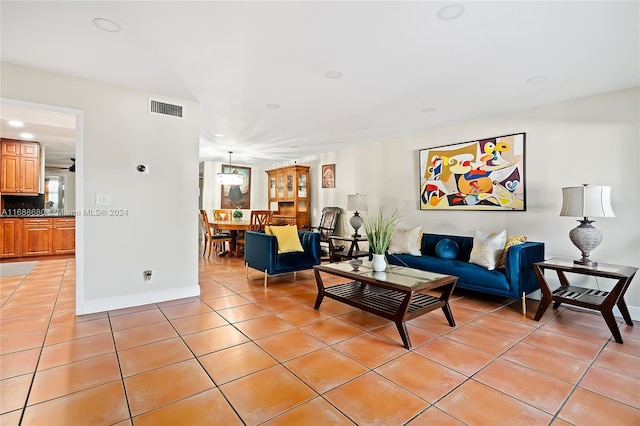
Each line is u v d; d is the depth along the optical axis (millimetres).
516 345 2383
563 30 2066
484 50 2342
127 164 3199
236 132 4895
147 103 3299
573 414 1597
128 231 3215
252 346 2328
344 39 2203
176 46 2318
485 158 4012
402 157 5070
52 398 1682
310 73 2766
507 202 3809
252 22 2004
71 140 5781
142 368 1997
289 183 7094
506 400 1707
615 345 2389
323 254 6320
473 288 3357
